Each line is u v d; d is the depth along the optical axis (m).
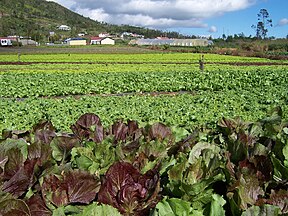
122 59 65.69
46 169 2.34
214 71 37.41
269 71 36.59
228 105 16.12
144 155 2.67
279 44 104.56
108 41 173.62
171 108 15.40
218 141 3.45
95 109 15.01
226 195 2.19
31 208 2.10
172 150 2.96
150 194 2.16
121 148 2.79
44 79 30.48
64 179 2.21
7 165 2.42
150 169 2.36
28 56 74.38
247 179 2.24
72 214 2.05
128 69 43.75
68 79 30.09
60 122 11.89
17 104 16.75
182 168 2.25
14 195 2.20
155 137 3.26
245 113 13.97
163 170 2.52
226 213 2.18
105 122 12.18
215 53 91.44
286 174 2.40
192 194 2.08
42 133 3.21
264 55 75.38
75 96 23.34
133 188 2.12
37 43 172.75
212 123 11.60
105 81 28.31
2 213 1.93
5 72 39.66
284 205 2.07
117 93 24.62
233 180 2.24
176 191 2.16
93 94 24.22
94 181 2.22
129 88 25.22
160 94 23.97
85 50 103.88
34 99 18.84
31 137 3.40
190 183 2.22
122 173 2.22
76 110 14.81
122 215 2.05
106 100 18.16
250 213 1.88
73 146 2.83
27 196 2.20
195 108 15.18
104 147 2.77
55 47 123.81
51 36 199.88
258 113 13.97
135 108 15.43
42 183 2.19
